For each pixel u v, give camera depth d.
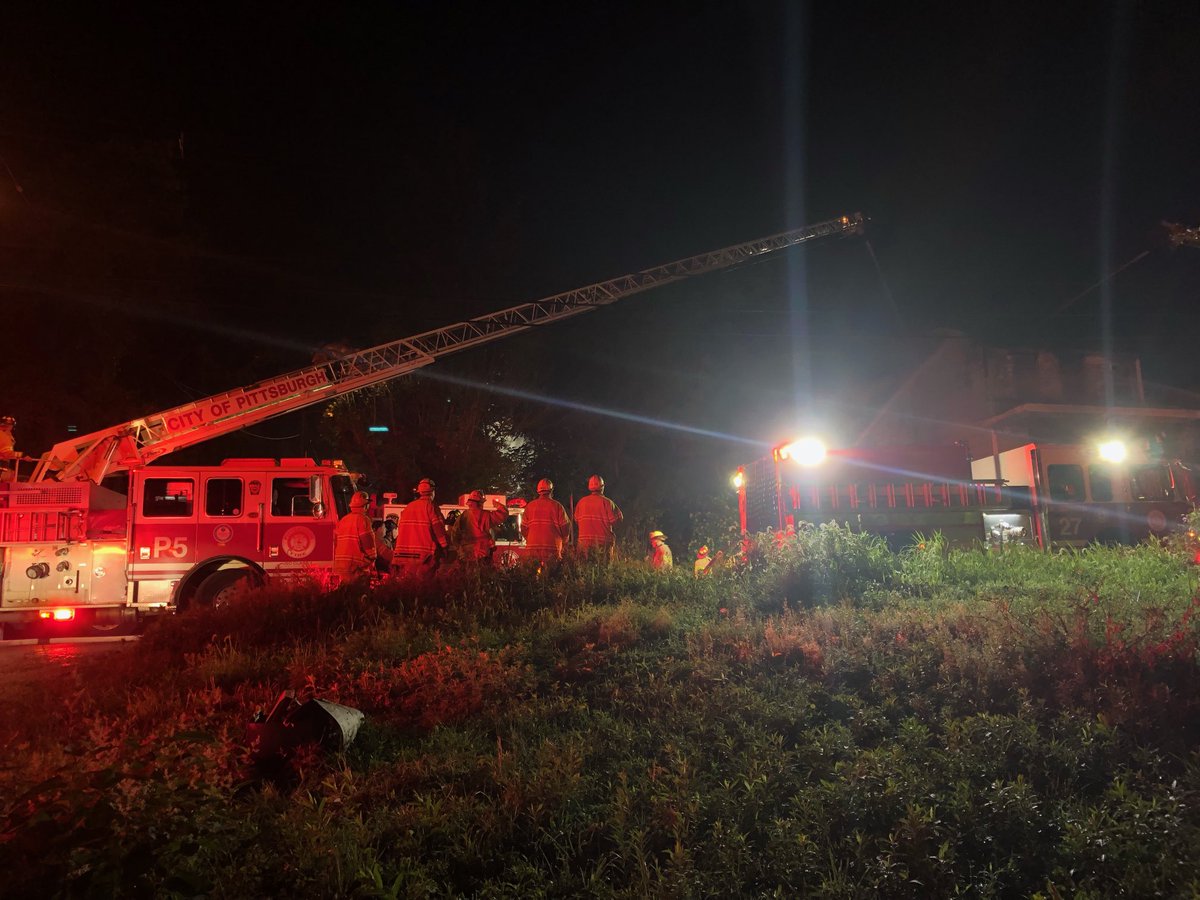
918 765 4.90
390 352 22.80
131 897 3.27
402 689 6.96
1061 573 10.41
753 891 4.10
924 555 10.57
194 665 8.20
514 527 17.62
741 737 5.50
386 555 12.50
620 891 4.05
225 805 4.25
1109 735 5.00
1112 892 3.84
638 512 28.92
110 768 3.54
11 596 13.75
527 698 6.58
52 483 14.03
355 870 4.07
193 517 14.16
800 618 7.86
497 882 4.25
